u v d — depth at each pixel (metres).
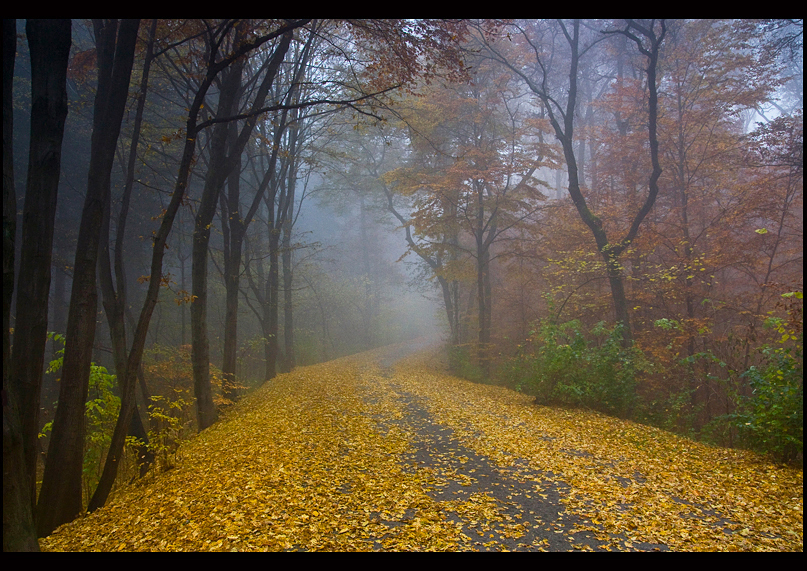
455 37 9.32
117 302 9.93
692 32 19.17
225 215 16.23
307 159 20.95
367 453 7.72
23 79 20.89
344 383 16.98
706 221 19.03
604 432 9.26
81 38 20.02
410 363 26.00
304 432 9.09
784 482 6.18
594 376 11.62
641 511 5.24
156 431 8.89
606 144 20.70
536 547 4.41
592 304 16.81
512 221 21.48
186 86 14.71
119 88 7.34
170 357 18.02
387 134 23.88
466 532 4.76
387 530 4.75
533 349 20.53
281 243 25.69
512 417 10.70
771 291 14.70
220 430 10.84
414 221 21.05
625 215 18.48
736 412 8.37
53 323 25.83
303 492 5.74
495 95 20.55
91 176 7.23
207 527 4.84
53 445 6.97
